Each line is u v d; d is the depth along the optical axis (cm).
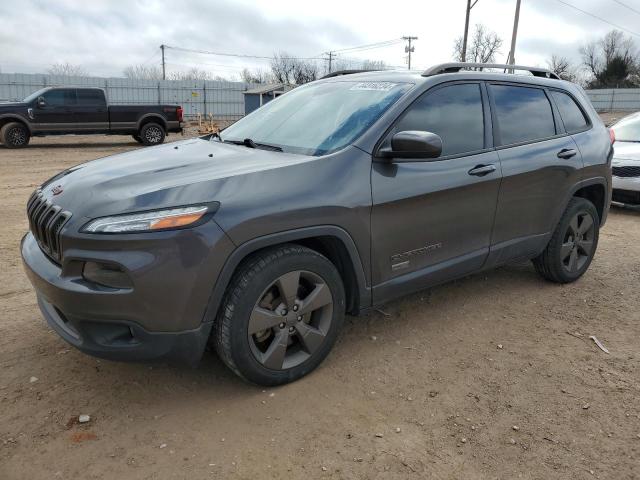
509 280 503
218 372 332
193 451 262
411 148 313
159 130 1936
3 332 375
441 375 335
